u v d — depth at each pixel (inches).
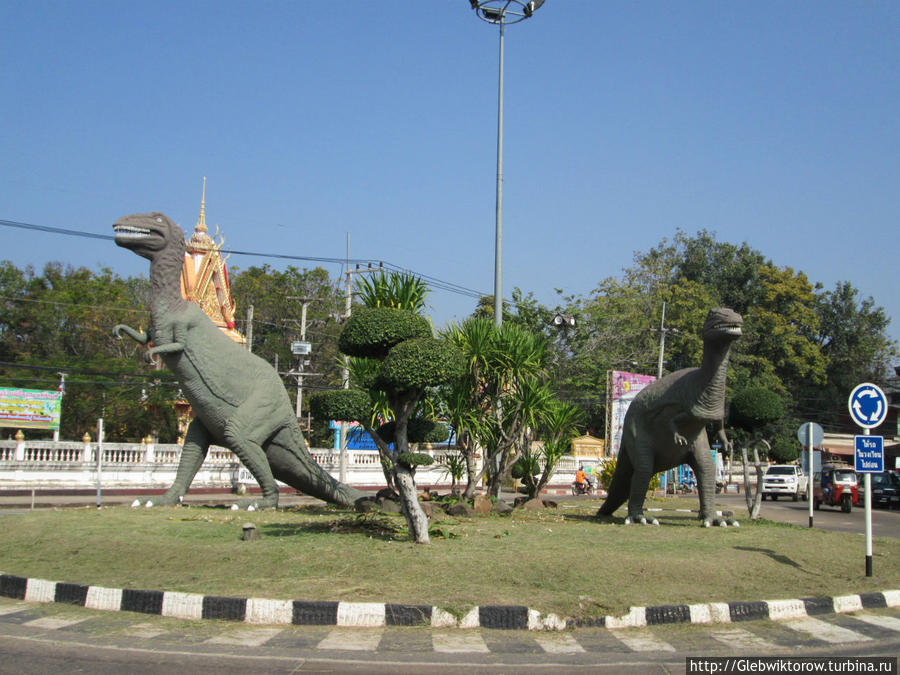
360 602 270.5
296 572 304.3
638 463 524.1
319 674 216.7
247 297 1769.2
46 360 1226.0
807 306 1963.6
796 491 1280.8
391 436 425.4
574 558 319.9
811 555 387.9
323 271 1824.6
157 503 538.3
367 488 1169.4
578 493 1176.2
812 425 691.4
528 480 689.0
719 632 273.1
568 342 1539.1
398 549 329.7
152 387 1225.4
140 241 522.3
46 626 263.6
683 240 2105.1
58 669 217.9
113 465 937.5
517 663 230.4
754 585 325.1
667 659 239.5
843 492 1005.8
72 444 928.9
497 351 570.3
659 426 522.6
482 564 308.0
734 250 2059.5
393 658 232.5
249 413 547.2
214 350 543.8
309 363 1692.9
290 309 1744.6
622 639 259.8
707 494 514.6
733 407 583.5
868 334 2112.5
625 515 609.3
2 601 300.2
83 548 345.4
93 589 289.4
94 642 245.3
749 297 1969.7
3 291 1439.5
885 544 454.6
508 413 602.9
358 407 502.9
